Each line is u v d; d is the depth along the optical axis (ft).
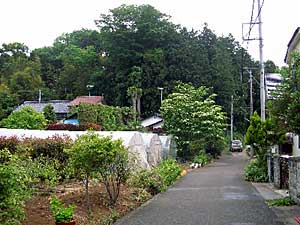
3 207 25.41
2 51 250.57
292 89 43.50
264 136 74.33
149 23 200.75
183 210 44.16
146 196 52.49
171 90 186.29
